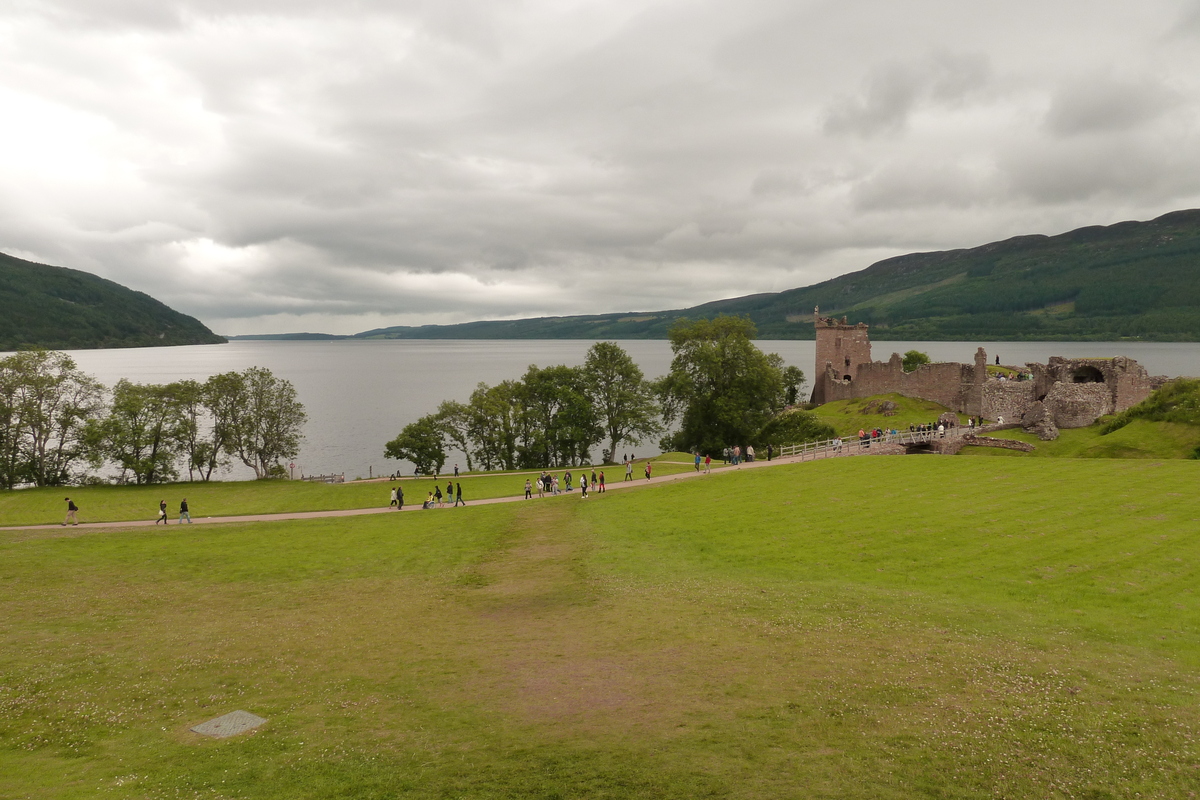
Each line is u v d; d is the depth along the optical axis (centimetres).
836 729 1939
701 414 11019
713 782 1703
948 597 3138
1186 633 2611
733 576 3616
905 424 9938
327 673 2478
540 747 1897
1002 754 1791
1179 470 4997
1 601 3538
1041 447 7538
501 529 5062
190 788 1714
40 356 9144
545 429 10931
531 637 2805
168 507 7006
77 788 1709
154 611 3356
